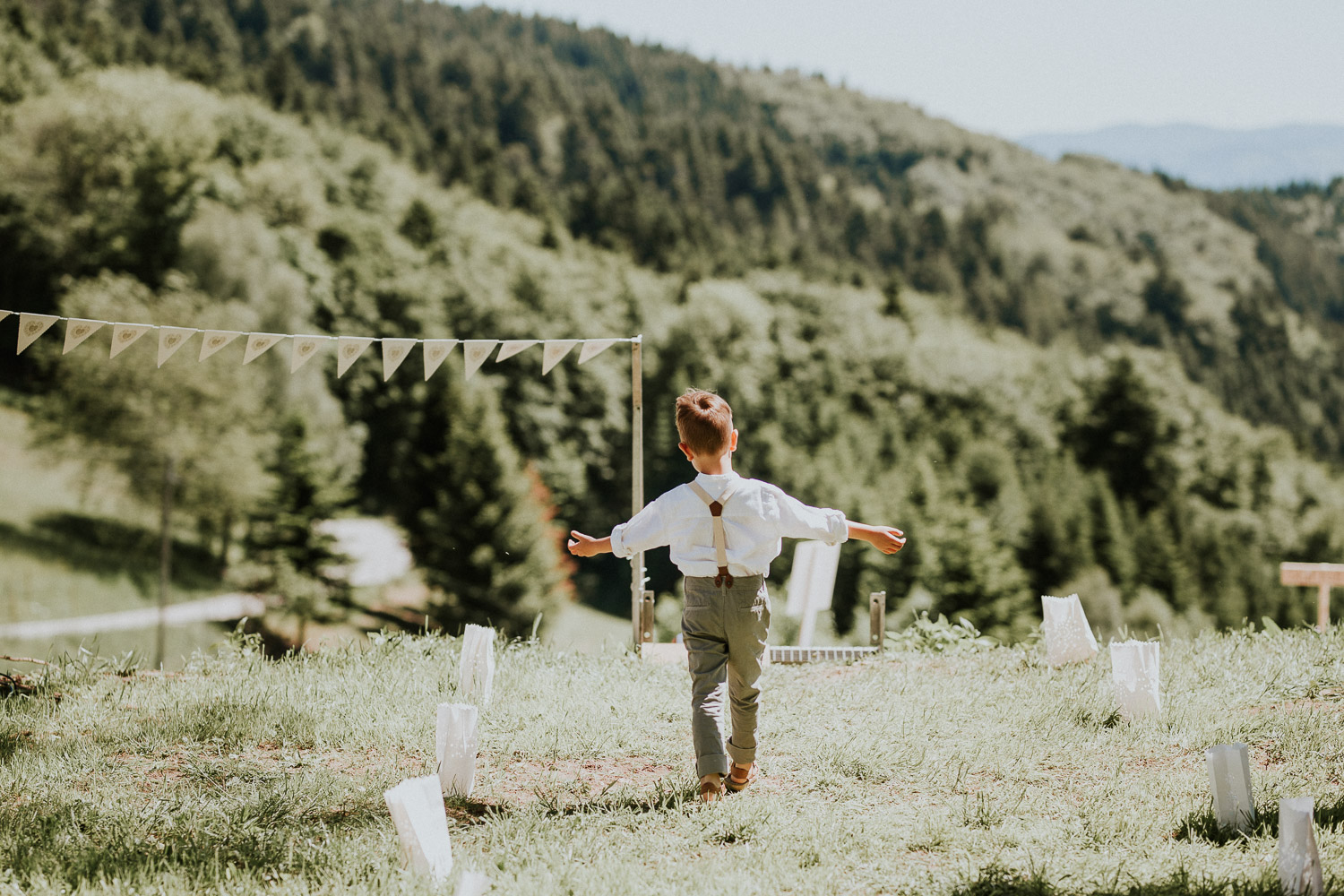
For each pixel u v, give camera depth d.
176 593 54.62
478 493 57.97
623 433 84.25
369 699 5.07
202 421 62.12
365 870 3.13
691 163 162.62
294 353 5.20
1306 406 126.50
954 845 3.33
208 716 4.74
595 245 123.69
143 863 3.16
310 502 54.84
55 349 64.56
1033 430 90.25
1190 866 3.08
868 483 77.94
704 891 2.93
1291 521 82.75
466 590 57.66
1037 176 197.00
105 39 104.25
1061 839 3.38
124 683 5.57
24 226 71.94
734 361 92.50
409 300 83.25
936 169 192.88
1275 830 3.38
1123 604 67.69
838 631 49.94
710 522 3.75
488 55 184.38
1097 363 90.00
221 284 70.81
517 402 80.12
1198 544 76.50
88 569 53.66
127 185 74.69
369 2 185.12
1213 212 177.88
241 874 3.09
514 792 3.95
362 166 103.06
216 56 124.69
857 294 115.31
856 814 3.67
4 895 2.94
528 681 5.52
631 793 3.90
